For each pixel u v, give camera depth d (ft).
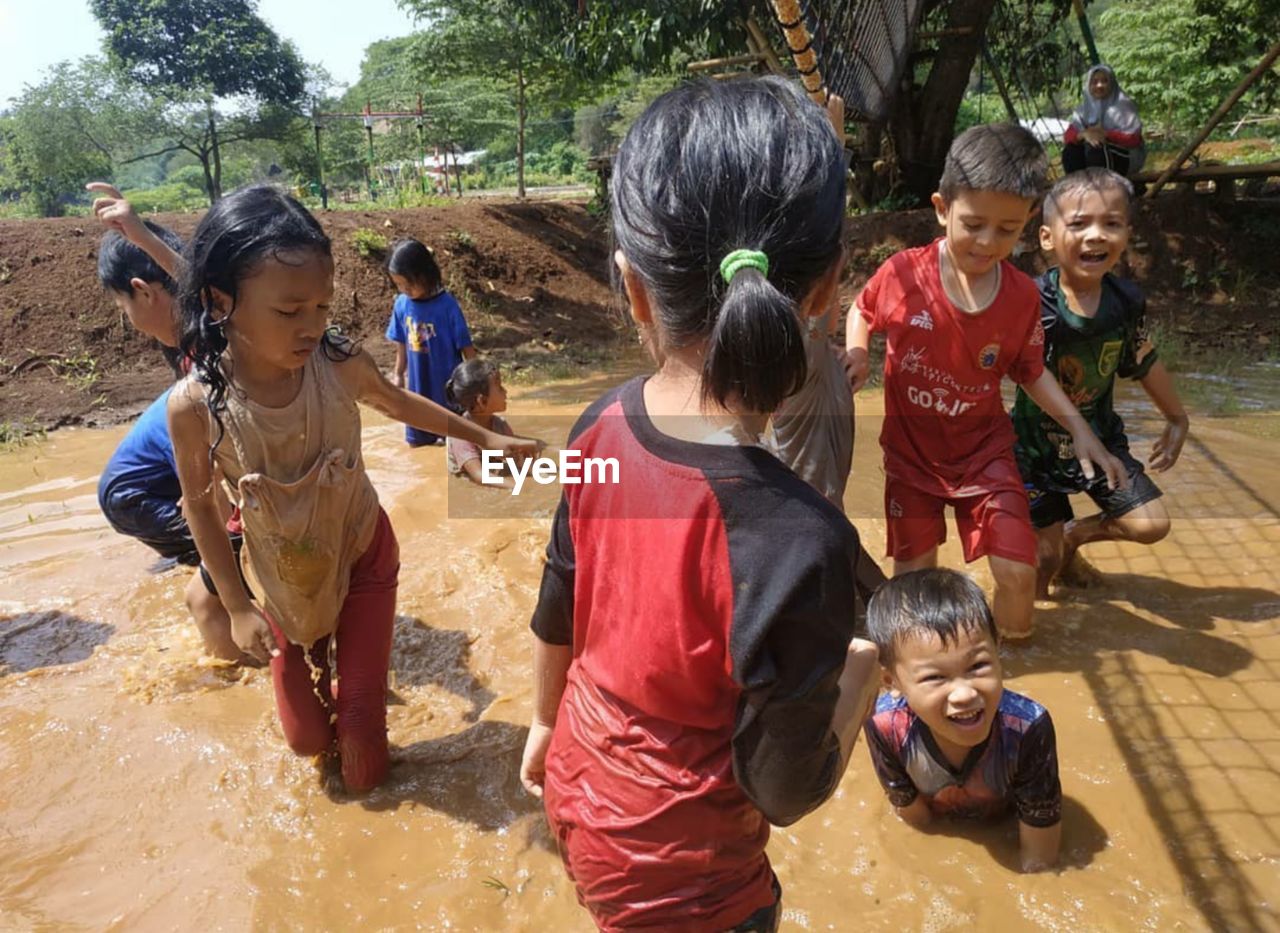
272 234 7.87
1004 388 24.63
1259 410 22.07
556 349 33.76
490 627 13.20
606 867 5.25
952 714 7.91
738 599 4.51
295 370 8.90
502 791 9.85
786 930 7.79
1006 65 46.88
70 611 14.10
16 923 8.21
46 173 86.28
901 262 11.62
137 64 86.53
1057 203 12.01
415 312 20.92
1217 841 8.55
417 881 8.62
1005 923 7.80
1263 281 34.83
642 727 5.16
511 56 56.44
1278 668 11.24
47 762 10.45
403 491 18.53
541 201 50.01
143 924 8.20
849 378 11.19
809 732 4.60
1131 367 12.76
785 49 32.01
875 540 15.49
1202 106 66.44
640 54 33.50
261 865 8.87
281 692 9.85
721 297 4.39
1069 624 12.55
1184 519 15.84
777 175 4.32
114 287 11.95
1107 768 9.59
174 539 14.05
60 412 25.67
